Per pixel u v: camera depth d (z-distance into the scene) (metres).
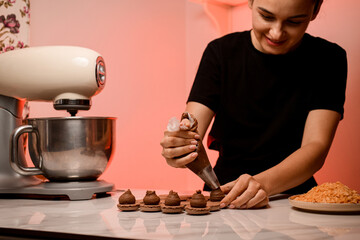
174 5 2.79
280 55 1.41
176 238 0.63
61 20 2.11
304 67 1.42
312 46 1.43
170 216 0.83
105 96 2.33
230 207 0.91
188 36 2.90
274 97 1.44
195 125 0.98
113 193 1.25
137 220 0.79
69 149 1.13
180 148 0.95
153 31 2.65
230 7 3.12
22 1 1.85
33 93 1.20
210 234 0.65
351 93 2.58
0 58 1.21
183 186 2.85
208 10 3.01
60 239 0.69
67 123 1.13
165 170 2.71
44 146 1.14
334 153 2.65
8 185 1.16
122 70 2.44
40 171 1.17
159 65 2.69
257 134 1.47
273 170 1.08
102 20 2.32
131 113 2.49
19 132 1.13
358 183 2.54
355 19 2.54
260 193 0.91
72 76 1.18
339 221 0.77
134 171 2.50
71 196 1.11
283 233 0.66
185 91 2.90
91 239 0.66
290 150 1.46
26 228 0.73
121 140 2.42
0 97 1.19
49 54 1.19
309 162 1.14
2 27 1.78
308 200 0.88
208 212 0.86
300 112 1.42
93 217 0.83
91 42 2.26
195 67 2.97
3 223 0.78
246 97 1.46
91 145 1.15
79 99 1.21
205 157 0.97
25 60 1.19
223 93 1.48
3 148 1.18
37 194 1.16
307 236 0.64
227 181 1.49
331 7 2.65
